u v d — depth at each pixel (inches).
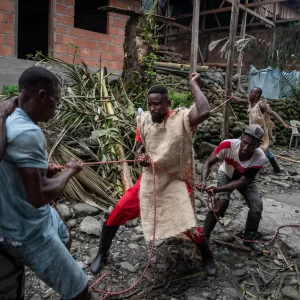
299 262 122.3
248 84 397.1
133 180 168.9
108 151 168.9
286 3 566.3
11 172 60.7
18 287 70.4
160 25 493.7
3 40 276.8
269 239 138.5
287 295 103.7
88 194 153.0
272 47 441.7
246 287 108.8
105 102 198.2
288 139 354.0
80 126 189.9
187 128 96.1
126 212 106.0
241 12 530.9
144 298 101.0
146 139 103.2
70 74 225.3
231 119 294.4
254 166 115.8
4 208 63.2
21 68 282.4
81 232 132.0
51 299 98.6
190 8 591.8
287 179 228.1
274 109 357.7
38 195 60.8
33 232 65.5
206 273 113.3
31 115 63.2
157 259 120.3
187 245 129.8
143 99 243.4
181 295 102.6
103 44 337.4
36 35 511.8
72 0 311.3
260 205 125.8
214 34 571.2
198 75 96.3
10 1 276.4
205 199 173.9
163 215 102.7
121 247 127.0
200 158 251.0
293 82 396.2
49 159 153.6
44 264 68.2
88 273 110.9
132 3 352.5
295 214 166.4
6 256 66.9
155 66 346.9
